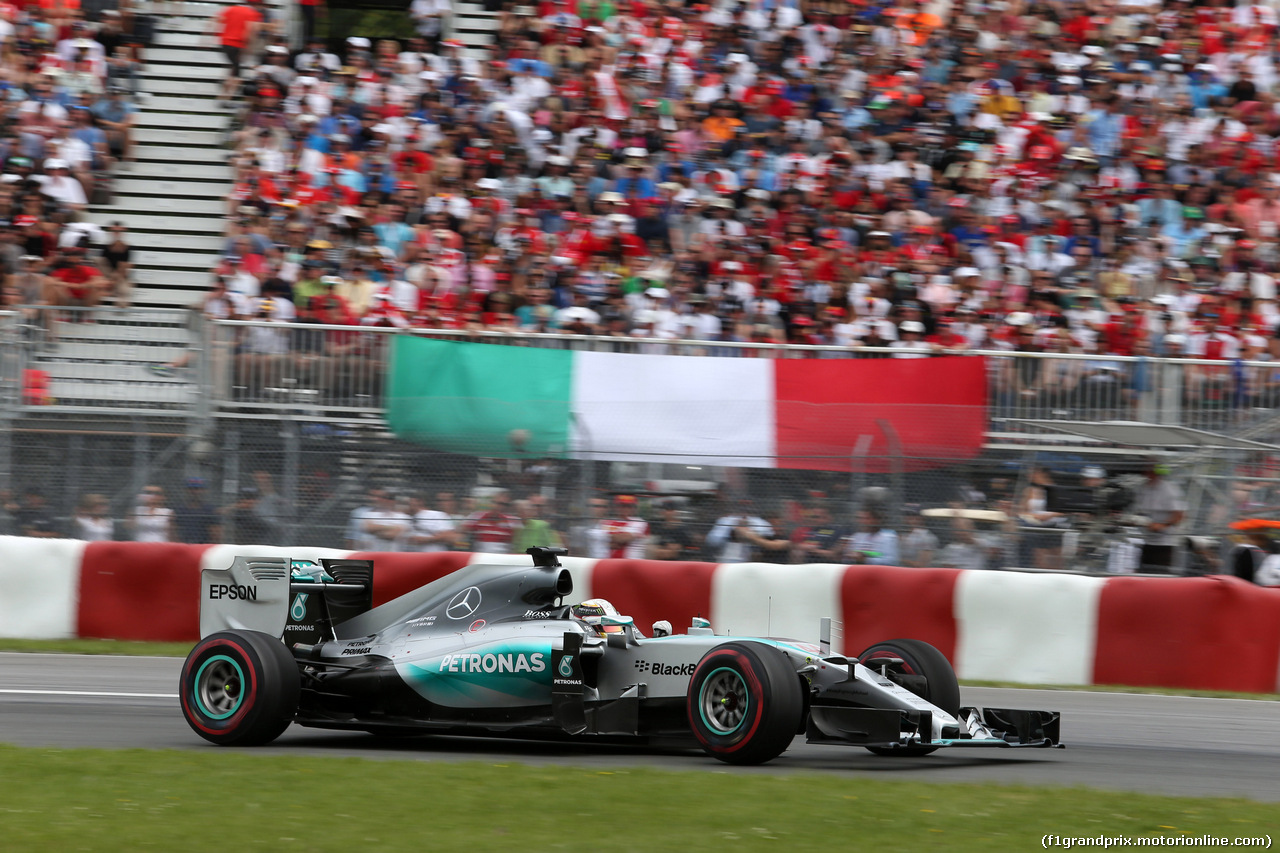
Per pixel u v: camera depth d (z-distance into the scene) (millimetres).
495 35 69375
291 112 61594
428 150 59906
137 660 40312
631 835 18547
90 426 43219
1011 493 41562
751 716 24031
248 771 23031
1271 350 55656
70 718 30875
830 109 62969
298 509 42875
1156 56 66188
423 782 22156
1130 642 39531
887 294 55656
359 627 28750
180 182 63312
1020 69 64625
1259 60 66562
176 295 59875
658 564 41094
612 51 63875
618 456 42344
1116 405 42344
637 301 54781
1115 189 60719
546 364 43469
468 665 26656
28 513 43438
